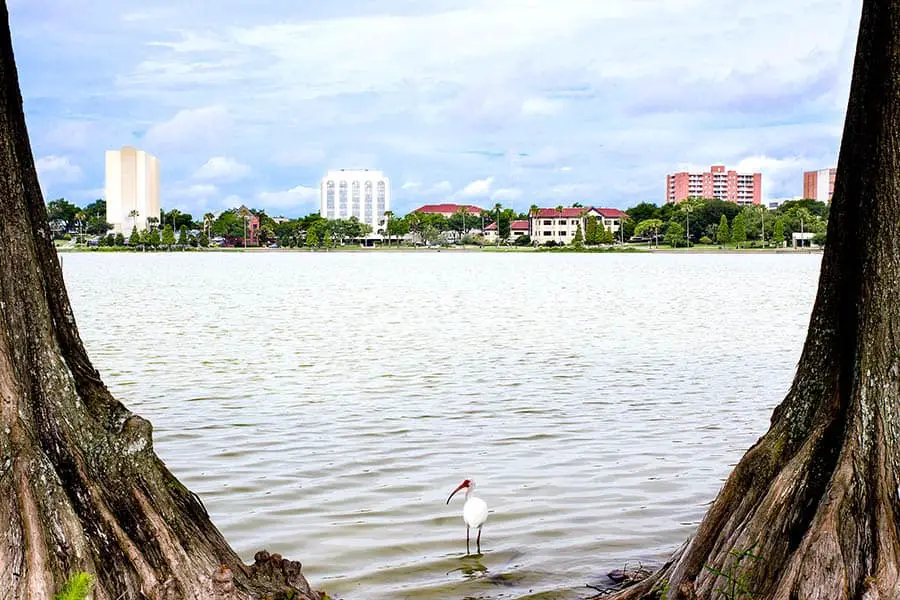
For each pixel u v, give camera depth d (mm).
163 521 7398
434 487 14469
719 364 28703
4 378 7074
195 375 26250
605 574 10836
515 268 125438
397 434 18125
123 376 25969
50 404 7363
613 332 39469
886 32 7602
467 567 11156
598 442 17469
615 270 118062
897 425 7273
